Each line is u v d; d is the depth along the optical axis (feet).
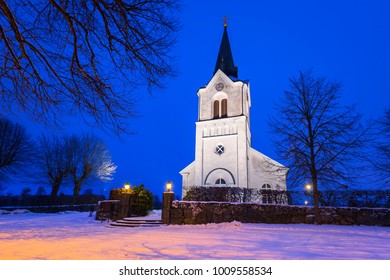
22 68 20.67
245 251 23.99
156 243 28.43
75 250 23.52
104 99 23.27
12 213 83.56
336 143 50.96
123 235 35.86
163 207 51.60
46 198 100.58
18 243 26.73
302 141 52.16
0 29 17.88
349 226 45.85
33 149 107.14
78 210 106.63
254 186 99.14
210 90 112.16
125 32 21.11
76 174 114.01
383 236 34.58
